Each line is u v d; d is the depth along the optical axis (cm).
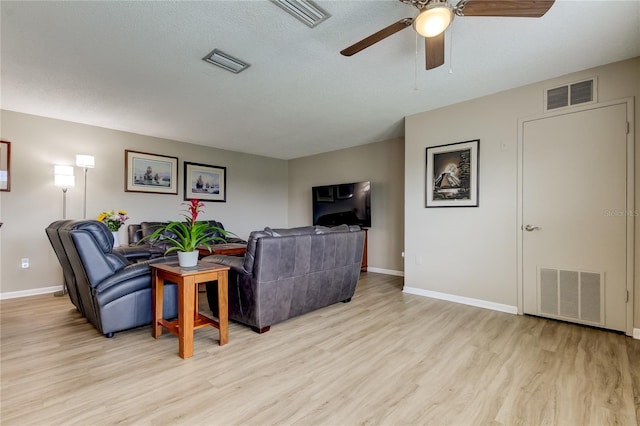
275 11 198
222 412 159
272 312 270
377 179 558
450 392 178
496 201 334
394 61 265
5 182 376
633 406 164
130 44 233
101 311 243
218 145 578
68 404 164
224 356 222
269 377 194
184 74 284
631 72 261
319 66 272
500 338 255
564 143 293
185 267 239
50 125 407
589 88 280
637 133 258
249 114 399
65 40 227
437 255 380
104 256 247
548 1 159
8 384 183
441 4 165
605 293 272
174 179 533
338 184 599
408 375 197
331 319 302
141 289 260
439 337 258
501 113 330
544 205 304
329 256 313
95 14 197
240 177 636
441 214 376
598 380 190
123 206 473
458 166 361
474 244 349
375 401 170
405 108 379
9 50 239
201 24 210
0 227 374
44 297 379
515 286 321
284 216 719
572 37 229
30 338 251
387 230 544
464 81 305
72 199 425
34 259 396
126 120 420
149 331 269
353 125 452
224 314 242
